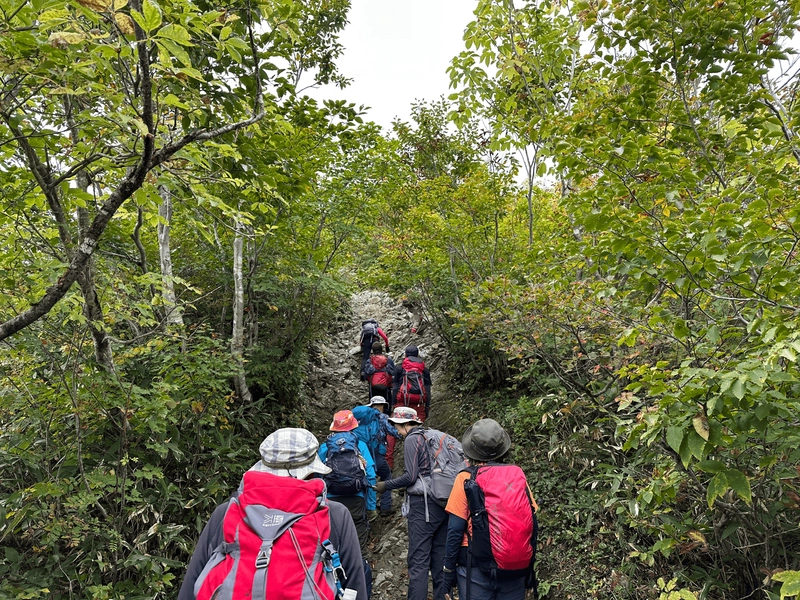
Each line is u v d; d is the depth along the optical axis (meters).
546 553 3.92
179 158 2.95
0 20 2.08
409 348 6.52
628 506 3.15
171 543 3.90
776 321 2.01
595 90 4.88
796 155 2.87
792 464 2.38
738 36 3.17
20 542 3.34
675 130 3.53
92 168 3.22
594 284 3.47
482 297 4.59
